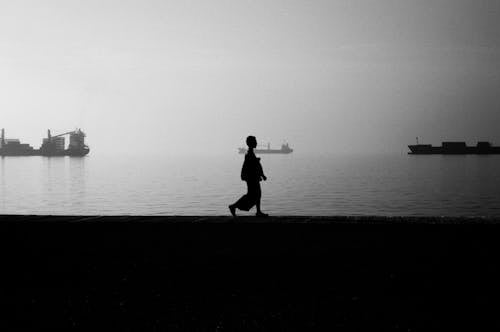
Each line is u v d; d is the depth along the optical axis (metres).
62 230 9.65
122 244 8.36
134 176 169.00
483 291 5.57
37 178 155.25
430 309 5.05
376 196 93.12
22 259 7.39
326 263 6.93
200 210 72.00
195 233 9.20
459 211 69.25
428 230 9.09
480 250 7.52
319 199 87.88
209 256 7.46
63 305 5.35
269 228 9.55
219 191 107.00
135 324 4.79
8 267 6.94
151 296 5.61
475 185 118.62
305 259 7.16
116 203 83.31
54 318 4.98
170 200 87.69
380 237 8.58
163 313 5.07
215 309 5.16
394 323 4.70
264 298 5.49
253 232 9.22
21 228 9.88
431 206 76.19
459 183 125.50
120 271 6.69
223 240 8.57
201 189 112.81
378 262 6.91
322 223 9.92
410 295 5.49
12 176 164.38
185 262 7.12
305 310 5.09
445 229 9.15
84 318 4.96
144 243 8.41
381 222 9.89
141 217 11.05
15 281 6.25
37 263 7.15
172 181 142.38
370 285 5.88
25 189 113.81
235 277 6.31
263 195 96.19
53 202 85.62
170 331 4.62
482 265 6.67
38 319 4.95
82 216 11.28
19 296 5.66
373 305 5.20
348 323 4.73
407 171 187.00
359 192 102.06
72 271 6.71
